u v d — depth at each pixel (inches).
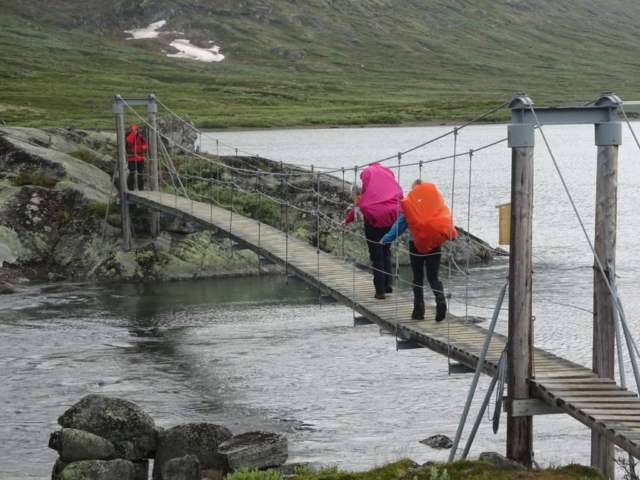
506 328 933.8
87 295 1171.3
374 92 7632.9
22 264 1285.7
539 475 421.7
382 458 584.7
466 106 6215.6
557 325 971.9
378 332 960.3
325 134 4569.4
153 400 733.3
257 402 723.4
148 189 1400.1
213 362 850.1
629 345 490.3
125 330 986.1
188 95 6535.4
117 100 1337.4
